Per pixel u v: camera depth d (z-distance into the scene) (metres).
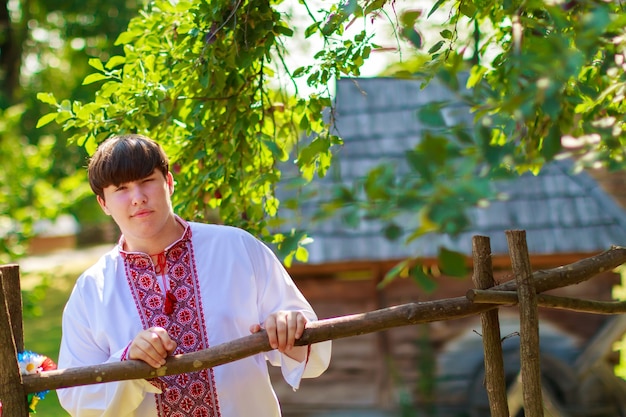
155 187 2.11
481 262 2.12
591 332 6.71
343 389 7.14
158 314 2.21
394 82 7.75
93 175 2.11
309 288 7.04
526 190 7.07
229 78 2.86
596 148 1.71
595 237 6.65
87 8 17.69
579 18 1.70
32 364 2.10
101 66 2.97
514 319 6.65
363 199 1.32
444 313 2.05
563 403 6.57
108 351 2.24
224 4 2.74
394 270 1.46
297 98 3.03
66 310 2.28
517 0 1.86
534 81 1.46
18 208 8.73
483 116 1.74
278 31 2.74
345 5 2.31
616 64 2.09
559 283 2.12
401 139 7.21
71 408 2.16
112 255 2.29
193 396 2.17
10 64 18.36
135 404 2.10
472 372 6.98
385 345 7.12
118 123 2.96
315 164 2.99
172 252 2.24
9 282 2.20
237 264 2.26
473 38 2.08
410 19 1.88
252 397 2.23
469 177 1.19
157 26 3.02
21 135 16.56
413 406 6.98
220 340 2.20
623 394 6.53
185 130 3.09
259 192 3.09
